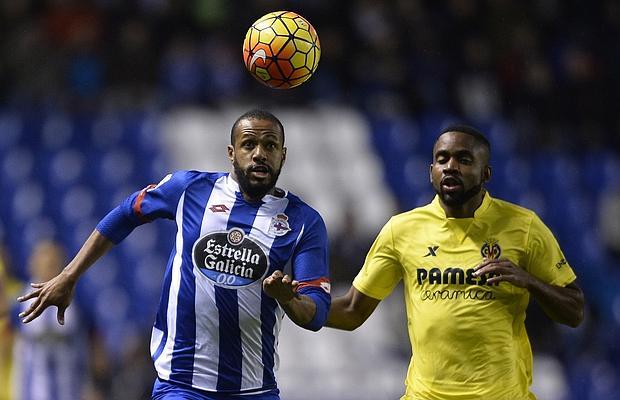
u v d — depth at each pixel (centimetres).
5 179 5959
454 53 7025
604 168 6925
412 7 6956
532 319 5309
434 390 2425
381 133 6625
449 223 2470
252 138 2316
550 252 2461
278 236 2339
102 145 6200
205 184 2386
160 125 6353
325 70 6744
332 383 5138
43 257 3856
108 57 6412
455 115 6894
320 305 2264
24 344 3853
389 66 6812
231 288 2306
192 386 2311
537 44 7238
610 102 7262
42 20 6456
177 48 6556
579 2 7519
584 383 5297
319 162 6344
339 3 6825
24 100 6300
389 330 5334
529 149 6850
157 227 5766
